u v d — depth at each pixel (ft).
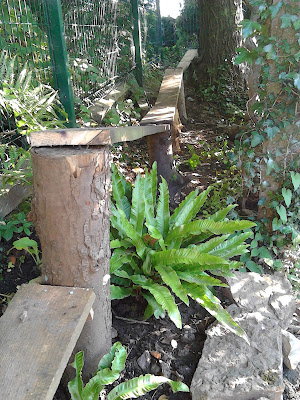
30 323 5.17
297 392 7.15
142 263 8.33
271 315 8.16
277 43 9.12
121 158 14.83
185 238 8.57
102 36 18.66
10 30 10.72
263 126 9.92
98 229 5.63
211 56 25.17
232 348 7.23
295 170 10.14
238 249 8.16
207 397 6.38
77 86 15.64
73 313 5.30
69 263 5.64
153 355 7.32
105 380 5.67
